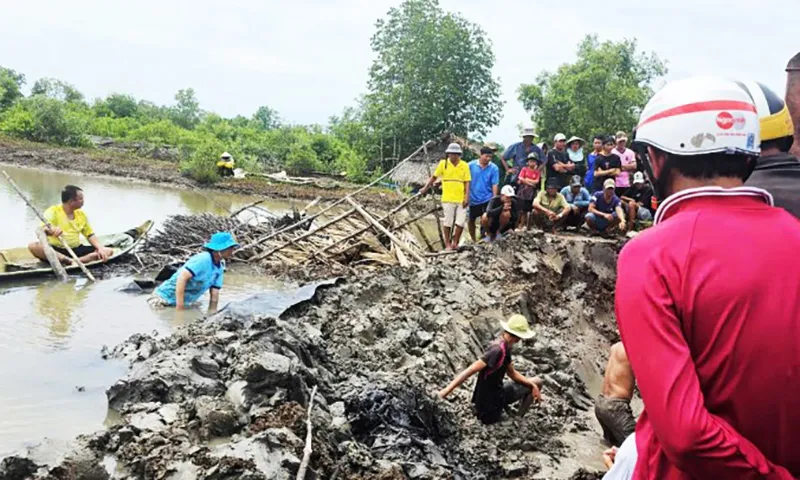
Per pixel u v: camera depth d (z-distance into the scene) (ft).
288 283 42.63
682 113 7.16
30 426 19.06
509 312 32.45
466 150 91.66
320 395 20.01
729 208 6.89
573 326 34.17
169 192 95.86
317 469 15.96
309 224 54.95
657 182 7.57
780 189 10.39
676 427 6.30
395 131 128.57
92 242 43.62
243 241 51.08
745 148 7.04
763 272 6.44
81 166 115.03
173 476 14.99
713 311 6.47
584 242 38.14
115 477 15.66
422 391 22.08
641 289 6.78
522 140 47.78
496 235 42.70
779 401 6.39
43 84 219.20
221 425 17.47
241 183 107.86
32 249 40.57
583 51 115.96
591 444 23.72
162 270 39.19
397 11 130.93
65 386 22.33
